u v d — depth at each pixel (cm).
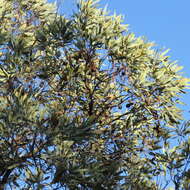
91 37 1005
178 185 920
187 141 976
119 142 1001
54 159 818
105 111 1025
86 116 1020
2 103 851
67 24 1014
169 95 1023
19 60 963
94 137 875
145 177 943
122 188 866
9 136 842
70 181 823
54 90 1009
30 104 873
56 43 1027
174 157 967
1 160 850
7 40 981
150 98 1020
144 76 1008
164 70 1029
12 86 941
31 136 862
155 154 993
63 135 833
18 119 834
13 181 854
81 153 905
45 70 1001
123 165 963
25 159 851
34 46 1015
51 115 856
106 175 867
